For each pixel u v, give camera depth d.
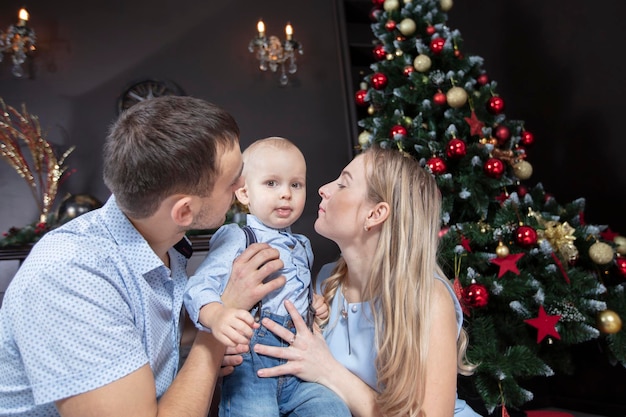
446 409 1.19
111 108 4.02
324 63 4.38
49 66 3.99
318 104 4.32
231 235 1.36
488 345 2.11
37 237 3.18
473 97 2.57
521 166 2.53
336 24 4.19
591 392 2.84
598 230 2.42
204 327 1.10
